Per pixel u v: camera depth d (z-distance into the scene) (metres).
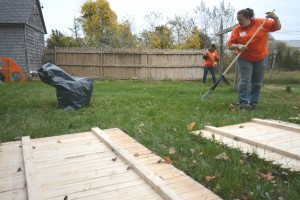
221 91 8.56
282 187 2.13
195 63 15.43
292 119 4.47
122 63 15.32
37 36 16.64
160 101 6.35
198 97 7.00
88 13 25.08
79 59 15.45
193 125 3.84
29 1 15.38
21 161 2.68
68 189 2.14
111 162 2.62
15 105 5.80
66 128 3.96
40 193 2.00
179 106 5.63
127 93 8.02
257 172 2.39
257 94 5.55
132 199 1.98
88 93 5.66
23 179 2.31
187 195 2.01
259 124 4.05
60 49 15.48
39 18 16.97
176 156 2.84
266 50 5.31
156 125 4.03
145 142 3.31
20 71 13.13
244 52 5.19
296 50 18.17
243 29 5.24
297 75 15.55
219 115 4.71
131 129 3.85
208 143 3.12
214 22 21.61
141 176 2.30
